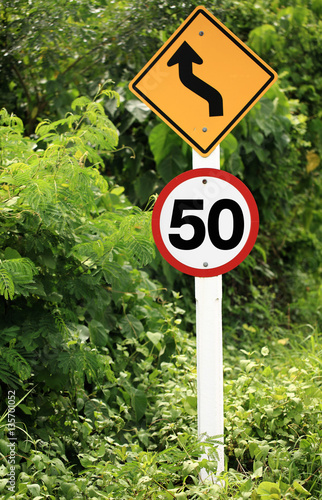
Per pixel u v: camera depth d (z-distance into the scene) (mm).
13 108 5922
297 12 6676
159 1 5180
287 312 6988
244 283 6754
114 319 4379
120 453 3205
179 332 4645
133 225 3359
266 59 6770
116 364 4227
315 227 8125
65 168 3227
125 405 3992
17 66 5555
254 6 6250
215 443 2951
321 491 3055
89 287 3471
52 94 5938
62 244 3346
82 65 5844
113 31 5391
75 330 3521
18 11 4977
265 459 3213
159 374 4363
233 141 5781
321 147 7773
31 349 3203
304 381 4047
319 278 7992
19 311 3355
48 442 3375
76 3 5027
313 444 3254
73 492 2930
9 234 3285
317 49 7203
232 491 3025
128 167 6098
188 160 5934
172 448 3062
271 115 6301
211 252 2955
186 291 5977
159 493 2838
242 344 5859
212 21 2969
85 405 3740
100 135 3719
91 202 3371
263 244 7023
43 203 2996
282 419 3516
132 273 4641
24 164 3186
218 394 2969
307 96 7633
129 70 6008
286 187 7148
